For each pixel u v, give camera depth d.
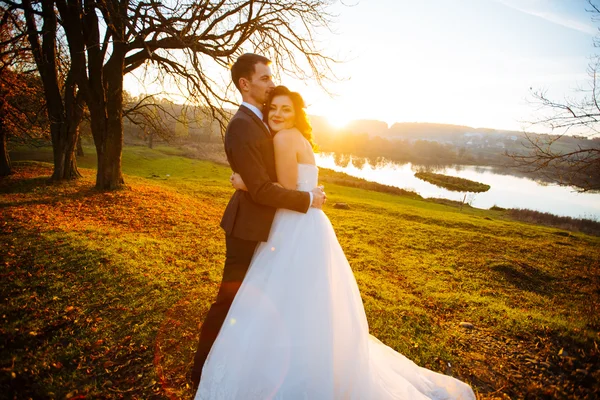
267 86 2.26
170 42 10.82
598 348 3.74
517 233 19.48
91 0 9.73
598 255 13.78
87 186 13.54
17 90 14.71
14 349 2.85
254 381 2.00
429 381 2.68
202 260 6.32
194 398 2.25
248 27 10.11
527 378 3.22
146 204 11.80
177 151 48.38
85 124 26.69
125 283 4.31
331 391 1.98
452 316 5.28
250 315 2.13
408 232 15.55
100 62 11.75
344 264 2.35
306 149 2.26
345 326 2.18
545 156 7.07
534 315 5.33
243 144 2.04
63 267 4.63
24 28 11.85
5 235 5.91
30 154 31.09
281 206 2.09
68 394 2.41
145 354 2.96
